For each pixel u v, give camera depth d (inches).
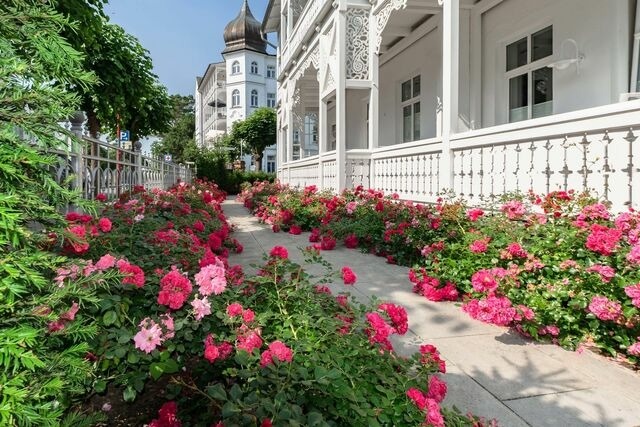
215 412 68.1
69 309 59.7
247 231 329.4
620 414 84.5
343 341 75.5
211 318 82.5
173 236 127.8
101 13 220.1
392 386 69.2
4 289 43.1
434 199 246.2
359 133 563.5
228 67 1996.8
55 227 56.8
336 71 352.8
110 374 76.5
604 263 117.3
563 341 115.9
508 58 296.5
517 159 182.5
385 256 228.8
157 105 438.6
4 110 46.1
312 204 339.6
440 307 146.4
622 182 139.8
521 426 80.2
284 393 58.9
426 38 385.1
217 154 985.5
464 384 95.7
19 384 40.7
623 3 211.3
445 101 230.8
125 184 281.4
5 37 49.6
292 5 591.8
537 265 124.7
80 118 182.4
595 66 227.9
